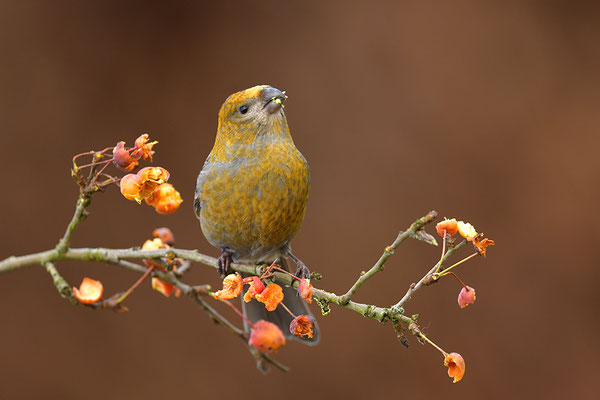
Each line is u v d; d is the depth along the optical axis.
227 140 4.81
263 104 4.80
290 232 4.83
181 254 4.72
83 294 4.70
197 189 4.82
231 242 4.82
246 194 4.80
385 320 4.68
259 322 4.68
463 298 4.68
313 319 4.70
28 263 4.70
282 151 4.81
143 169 4.70
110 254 4.71
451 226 4.68
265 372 4.75
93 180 4.70
